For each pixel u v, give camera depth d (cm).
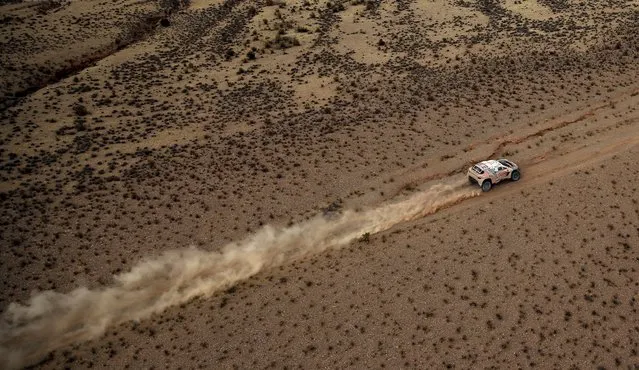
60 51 6500
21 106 5019
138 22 7631
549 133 3912
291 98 5025
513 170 3316
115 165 3869
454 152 3762
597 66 5097
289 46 6662
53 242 3027
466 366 2241
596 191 3167
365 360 2280
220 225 3139
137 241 3031
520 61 5444
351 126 4247
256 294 2639
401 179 3488
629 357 2267
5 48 6344
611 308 2466
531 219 2992
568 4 7688
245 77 5694
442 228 2981
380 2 8456
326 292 2612
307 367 2262
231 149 3997
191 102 5056
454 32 6819
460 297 2541
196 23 7694
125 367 2300
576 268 2667
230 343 2383
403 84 5128
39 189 3562
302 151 3891
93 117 4772
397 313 2478
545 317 2433
